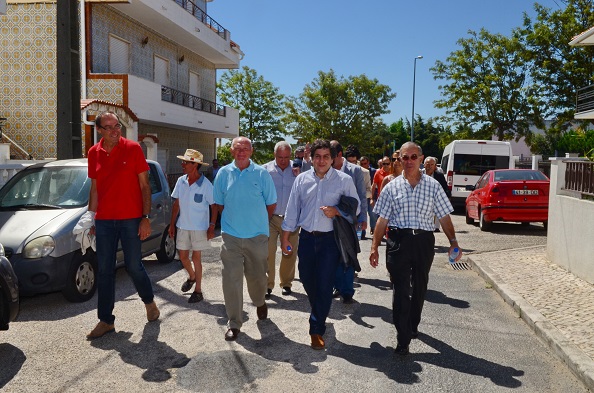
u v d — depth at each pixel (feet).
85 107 48.11
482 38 109.91
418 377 14.17
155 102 63.77
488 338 17.43
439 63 112.47
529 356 15.84
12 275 16.57
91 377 14.07
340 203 16.51
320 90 153.69
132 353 15.80
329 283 16.35
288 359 15.38
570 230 26.30
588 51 94.07
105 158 17.30
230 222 17.53
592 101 57.52
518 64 103.86
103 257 17.37
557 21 97.45
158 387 13.43
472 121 110.32
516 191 43.47
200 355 15.65
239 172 17.74
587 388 13.58
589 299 21.07
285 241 17.44
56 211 22.16
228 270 17.28
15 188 24.09
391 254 15.80
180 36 77.41
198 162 21.77
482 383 13.85
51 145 57.77
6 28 57.82
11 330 18.02
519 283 23.94
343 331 17.98
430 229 15.85
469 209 51.01
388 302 21.80
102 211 17.29
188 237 21.88
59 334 17.58
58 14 30.12
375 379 14.02
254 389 13.32
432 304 21.65
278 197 22.67
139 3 60.54
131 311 20.24
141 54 70.44
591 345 15.83
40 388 13.41
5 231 20.71
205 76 96.07
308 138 152.56
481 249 35.50
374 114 155.02
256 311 20.34
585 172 25.50
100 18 60.34
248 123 155.22
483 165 63.62
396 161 28.09
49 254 20.24
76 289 21.33
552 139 152.46
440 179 32.91
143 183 17.74
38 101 57.72
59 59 30.25
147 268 28.68
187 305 21.15
